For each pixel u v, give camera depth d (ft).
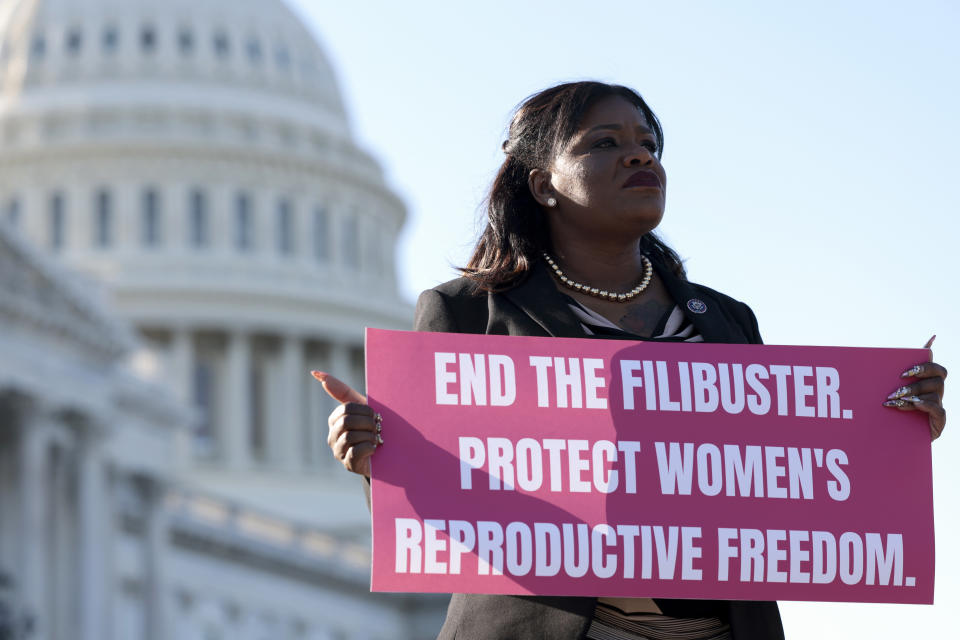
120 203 392.68
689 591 16.21
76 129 397.39
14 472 232.12
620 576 16.19
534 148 17.33
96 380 249.55
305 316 397.39
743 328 17.79
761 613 16.39
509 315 16.93
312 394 401.49
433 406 16.56
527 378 16.65
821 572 16.39
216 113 404.77
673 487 16.46
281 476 387.14
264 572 331.57
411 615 370.94
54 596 241.76
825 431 16.78
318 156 411.34
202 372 393.09
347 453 16.34
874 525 16.53
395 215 440.45
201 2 423.64
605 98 17.22
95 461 250.16
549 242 17.52
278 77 422.41
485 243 17.65
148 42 415.03
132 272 385.70
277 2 439.22
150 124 399.85
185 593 307.17
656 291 17.54
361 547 370.32
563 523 16.28
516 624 16.03
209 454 385.50
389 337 16.71
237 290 388.98
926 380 16.81
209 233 395.55
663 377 16.72
